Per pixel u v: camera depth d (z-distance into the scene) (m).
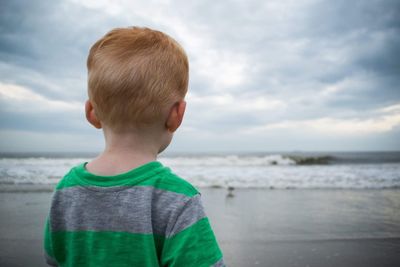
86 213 0.94
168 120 0.98
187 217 0.88
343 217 7.38
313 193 10.98
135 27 1.05
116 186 0.92
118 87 0.92
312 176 15.56
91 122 1.07
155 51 0.96
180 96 1.00
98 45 0.99
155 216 0.89
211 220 6.88
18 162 20.56
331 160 30.58
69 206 0.97
